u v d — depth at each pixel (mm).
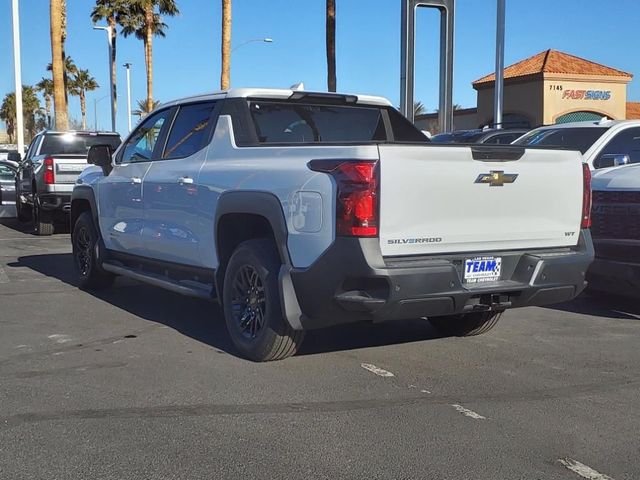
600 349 6180
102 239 8164
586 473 3748
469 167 4941
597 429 4344
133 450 4008
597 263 7172
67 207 14227
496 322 6434
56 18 27547
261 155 5527
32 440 4141
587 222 5625
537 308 7922
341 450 4012
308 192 4898
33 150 16281
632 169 7176
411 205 4738
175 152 6742
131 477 3688
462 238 5000
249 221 5688
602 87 33656
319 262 4820
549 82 32531
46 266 10641
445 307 4957
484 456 3941
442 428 4332
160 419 4469
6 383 5152
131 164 7418
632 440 4184
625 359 5871
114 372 5414
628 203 6891
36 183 14500
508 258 5254
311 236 4883
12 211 19375
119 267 7770
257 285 5555
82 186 8594
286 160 5219
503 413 4598
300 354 5926
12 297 8289
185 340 6355
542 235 5402
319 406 4699
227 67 28359
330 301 4840
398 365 5641
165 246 6695
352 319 4949
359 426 4355
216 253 5945
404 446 4066
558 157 5387
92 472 3742
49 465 3820
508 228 5203
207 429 4309
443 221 4887
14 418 4477
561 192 5430
